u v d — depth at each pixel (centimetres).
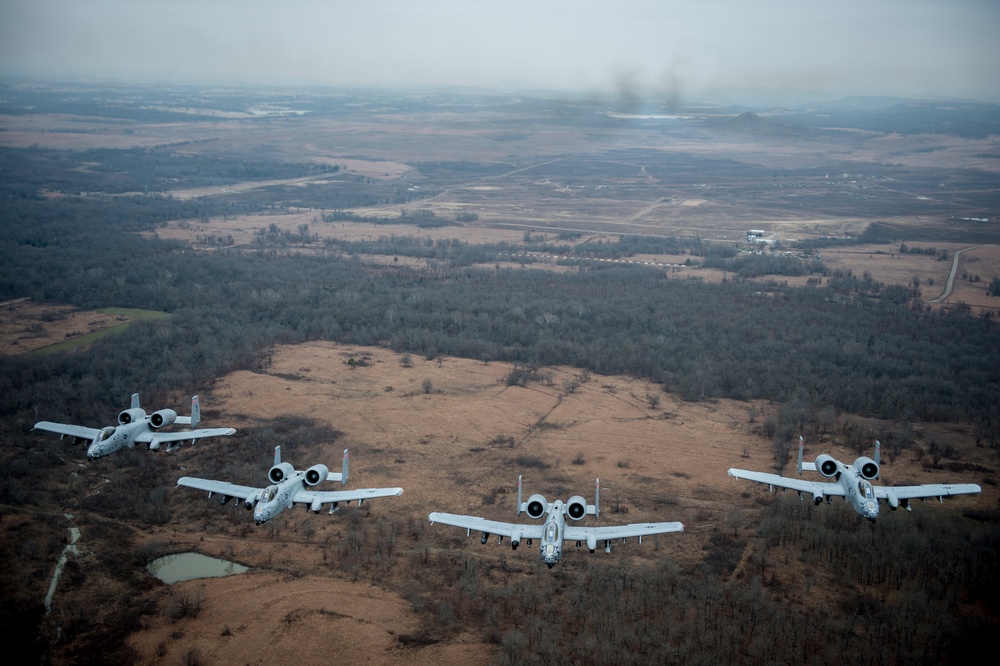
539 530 4688
